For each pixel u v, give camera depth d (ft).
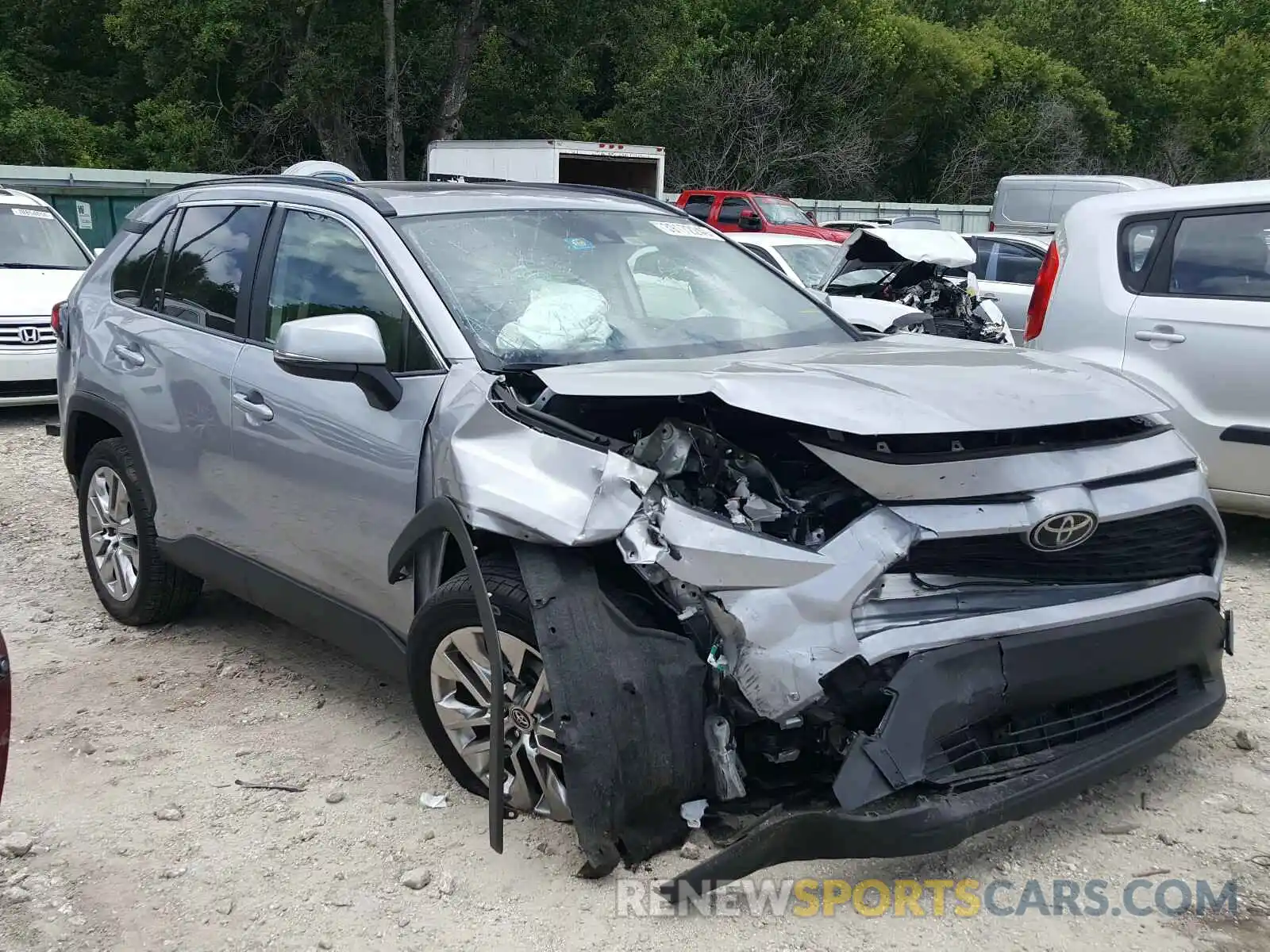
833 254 36.45
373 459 11.21
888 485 9.11
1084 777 9.42
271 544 12.85
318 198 13.26
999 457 9.42
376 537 11.26
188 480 14.03
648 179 76.59
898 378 10.02
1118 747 9.72
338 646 12.57
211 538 13.91
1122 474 9.90
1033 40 170.09
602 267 12.89
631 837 9.16
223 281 14.08
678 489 9.57
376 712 13.28
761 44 119.14
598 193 14.76
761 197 77.61
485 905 9.43
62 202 63.00
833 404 9.18
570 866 9.89
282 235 13.51
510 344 11.23
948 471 9.18
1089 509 9.48
